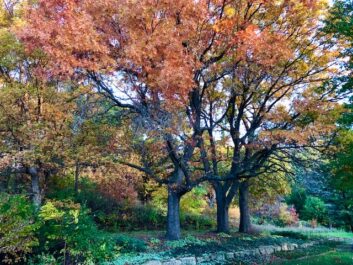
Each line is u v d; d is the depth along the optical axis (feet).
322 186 45.68
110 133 40.75
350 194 47.34
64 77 32.94
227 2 35.14
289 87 46.42
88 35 28.45
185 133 40.24
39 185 45.21
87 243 27.43
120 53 31.53
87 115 39.06
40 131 36.04
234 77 39.01
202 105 45.65
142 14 29.32
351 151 31.99
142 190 62.08
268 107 46.50
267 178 62.80
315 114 41.86
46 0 29.60
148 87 33.17
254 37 32.89
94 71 31.78
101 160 37.96
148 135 35.60
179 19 31.99
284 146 41.86
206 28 34.60
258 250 45.29
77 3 30.50
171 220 44.19
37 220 28.02
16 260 26.71
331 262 37.14
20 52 36.50
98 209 50.21
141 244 37.70
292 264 36.76
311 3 37.19
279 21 40.24
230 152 56.85
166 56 30.25
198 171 50.78
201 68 35.76
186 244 41.73
